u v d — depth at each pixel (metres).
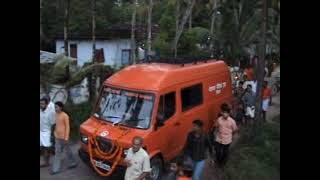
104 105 11.20
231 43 26.97
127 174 8.79
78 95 17.34
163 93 10.84
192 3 22.52
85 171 11.49
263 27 13.51
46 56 17.70
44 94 15.48
